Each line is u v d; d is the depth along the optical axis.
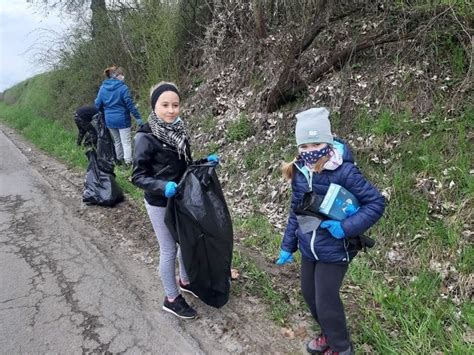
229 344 3.00
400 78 4.79
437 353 2.67
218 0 7.84
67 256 4.41
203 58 8.41
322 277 2.49
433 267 3.37
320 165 2.33
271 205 4.92
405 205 3.83
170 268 3.21
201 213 2.91
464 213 3.54
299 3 6.11
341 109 5.11
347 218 2.33
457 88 4.38
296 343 2.95
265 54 6.90
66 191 6.57
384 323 2.99
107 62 11.11
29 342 3.09
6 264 4.27
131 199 5.93
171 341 3.05
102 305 3.51
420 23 4.84
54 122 13.02
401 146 4.27
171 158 3.01
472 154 3.88
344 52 5.36
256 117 6.22
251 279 3.71
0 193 6.65
